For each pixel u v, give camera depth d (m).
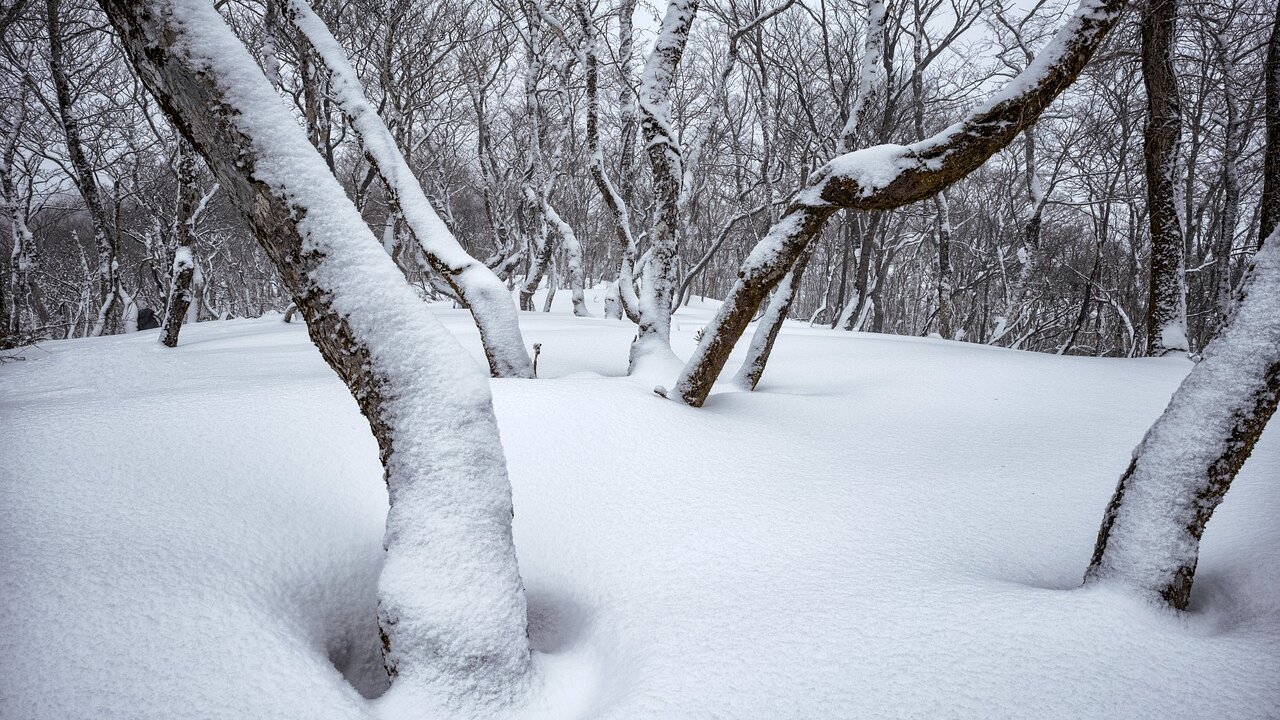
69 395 5.43
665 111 6.62
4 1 12.21
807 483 3.87
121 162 18.36
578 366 8.20
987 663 2.14
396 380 2.18
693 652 2.28
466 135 23.08
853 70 16.11
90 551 2.37
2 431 3.44
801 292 41.22
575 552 3.12
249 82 2.01
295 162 2.06
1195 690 2.00
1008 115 3.72
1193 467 2.38
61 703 1.73
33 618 1.98
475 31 17.39
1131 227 21.41
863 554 3.01
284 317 14.08
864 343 9.80
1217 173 17.42
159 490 2.92
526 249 18.83
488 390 2.33
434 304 18.17
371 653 2.55
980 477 3.98
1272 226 7.38
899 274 34.91
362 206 14.20
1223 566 2.80
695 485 3.76
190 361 7.62
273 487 3.12
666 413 4.70
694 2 6.52
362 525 3.03
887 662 2.17
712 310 21.61
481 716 2.03
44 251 27.30
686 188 12.33
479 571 2.15
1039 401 5.76
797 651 2.24
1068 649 2.19
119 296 17.20
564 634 2.69
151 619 2.07
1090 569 2.63
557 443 4.03
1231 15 10.00
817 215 4.57
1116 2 3.53
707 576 2.85
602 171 9.97
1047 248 24.28
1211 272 21.08
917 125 16.23
